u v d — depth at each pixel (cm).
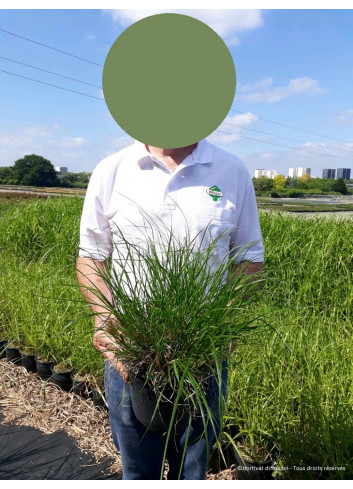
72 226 722
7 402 344
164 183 163
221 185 166
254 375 276
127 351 152
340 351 294
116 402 168
